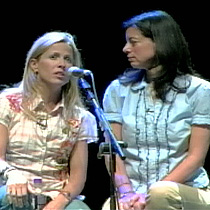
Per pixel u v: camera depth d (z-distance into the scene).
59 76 9.48
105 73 14.34
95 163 14.37
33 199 9.19
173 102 9.94
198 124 9.84
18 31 14.21
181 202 9.24
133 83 10.23
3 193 9.03
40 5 14.22
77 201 9.37
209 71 14.20
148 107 9.98
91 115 9.95
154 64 10.03
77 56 9.77
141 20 10.04
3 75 14.19
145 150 9.92
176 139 9.84
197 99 9.91
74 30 14.34
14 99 9.55
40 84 9.62
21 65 14.21
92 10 14.30
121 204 9.32
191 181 9.80
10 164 9.48
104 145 8.64
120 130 10.15
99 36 14.34
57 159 9.59
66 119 9.67
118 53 14.30
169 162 9.83
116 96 10.23
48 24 14.28
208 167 13.91
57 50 9.54
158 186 9.23
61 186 9.55
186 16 14.21
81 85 9.04
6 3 14.16
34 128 9.48
